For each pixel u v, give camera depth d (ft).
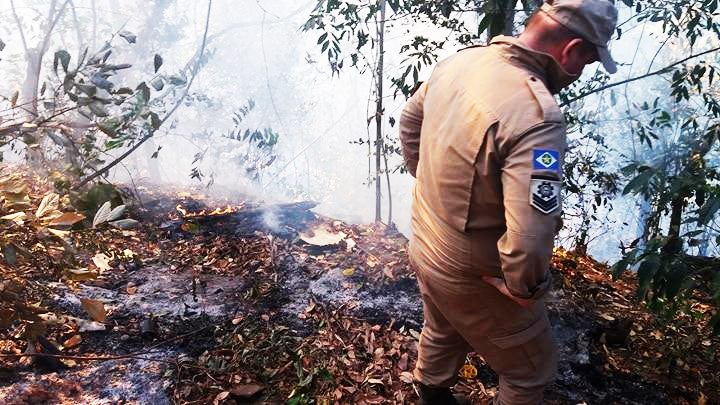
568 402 7.55
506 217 4.85
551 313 8.97
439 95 5.63
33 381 6.53
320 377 7.17
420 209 5.89
